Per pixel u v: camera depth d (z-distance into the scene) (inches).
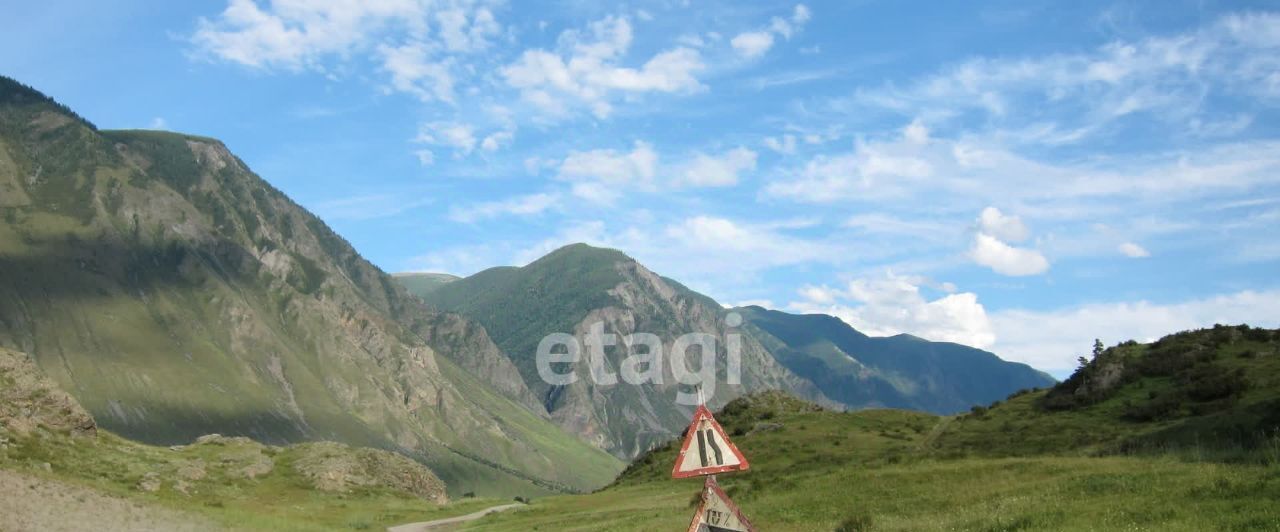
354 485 3336.6
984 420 2893.7
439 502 3563.0
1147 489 1217.4
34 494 1549.0
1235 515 978.7
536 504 3088.1
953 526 1152.8
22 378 2566.4
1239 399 2212.1
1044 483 1411.2
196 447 3358.8
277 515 2402.8
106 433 2854.3
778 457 3078.2
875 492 1620.3
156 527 1551.4
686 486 2837.1
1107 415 2536.9
